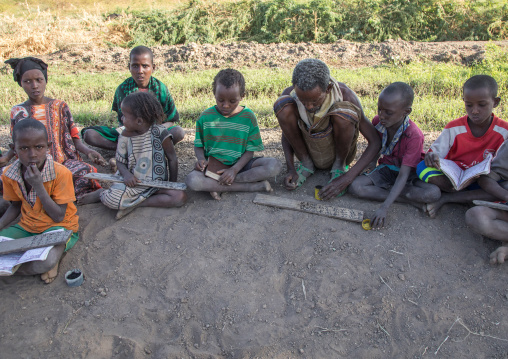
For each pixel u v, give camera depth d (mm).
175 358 2912
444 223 3736
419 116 6285
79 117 6590
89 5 16812
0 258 3221
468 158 3842
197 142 4125
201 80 8641
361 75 8609
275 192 4207
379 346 2953
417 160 3758
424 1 13172
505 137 3635
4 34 12906
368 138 3951
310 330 3039
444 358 2871
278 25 13414
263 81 8305
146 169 4000
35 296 3287
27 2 16891
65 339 2990
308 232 3719
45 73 4277
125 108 3768
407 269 3395
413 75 8367
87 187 4188
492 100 3480
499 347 2906
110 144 4773
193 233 3768
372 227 3666
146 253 3609
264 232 3748
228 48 11391
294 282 3354
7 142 5398
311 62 3389
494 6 13305
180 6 14898
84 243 3715
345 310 3146
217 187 4047
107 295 3303
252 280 3375
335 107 3707
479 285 3254
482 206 3381
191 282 3373
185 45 11469
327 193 3967
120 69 10508
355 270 3398
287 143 4348
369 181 4031
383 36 12844
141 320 3135
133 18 14344
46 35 12969
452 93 7590
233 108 3865
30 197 3453
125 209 3918
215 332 3059
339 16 13039
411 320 3080
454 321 3055
